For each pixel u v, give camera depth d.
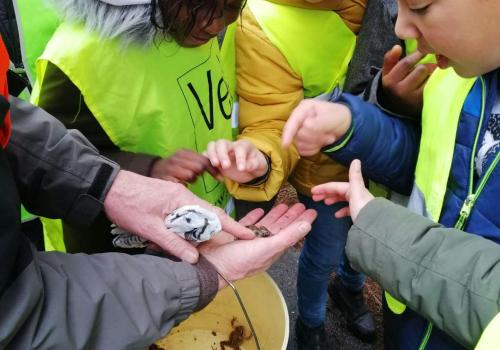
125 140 0.57
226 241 0.54
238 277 0.51
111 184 0.47
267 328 0.69
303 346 0.92
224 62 0.71
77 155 0.47
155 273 0.42
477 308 0.36
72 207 0.47
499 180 0.42
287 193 1.24
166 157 0.57
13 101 0.45
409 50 0.65
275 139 0.67
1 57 0.32
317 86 0.72
